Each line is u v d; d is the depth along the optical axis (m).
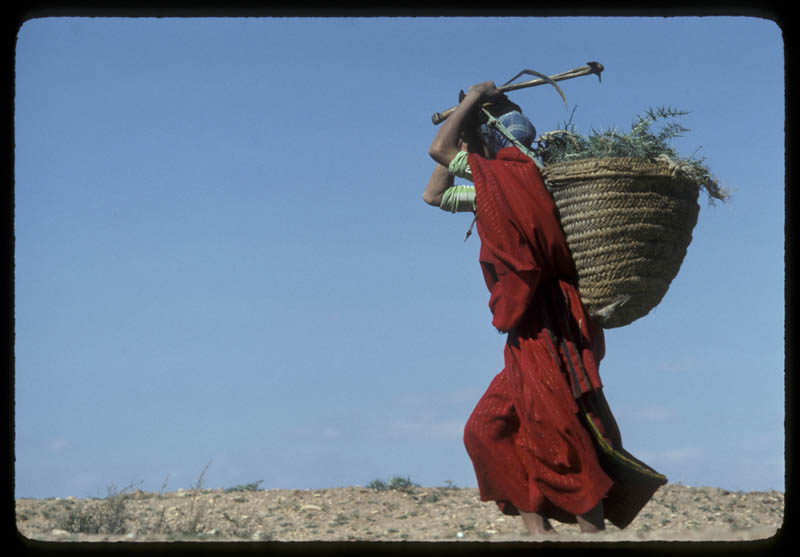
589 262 5.86
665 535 5.00
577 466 5.72
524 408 5.81
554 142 6.30
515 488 5.96
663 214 5.84
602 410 5.93
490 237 5.86
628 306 5.86
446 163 6.27
